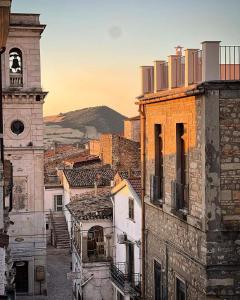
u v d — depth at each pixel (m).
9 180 24.23
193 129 17.28
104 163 62.22
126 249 30.98
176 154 18.88
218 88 16.17
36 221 39.78
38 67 39.22
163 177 20.47
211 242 16.28
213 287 16.30
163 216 20.42
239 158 16.39
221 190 16.34
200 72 17.05
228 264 16.33
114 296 33.12
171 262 19.64
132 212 30.16
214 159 16.28
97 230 34.41
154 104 21.25
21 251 39.47
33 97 39.22
